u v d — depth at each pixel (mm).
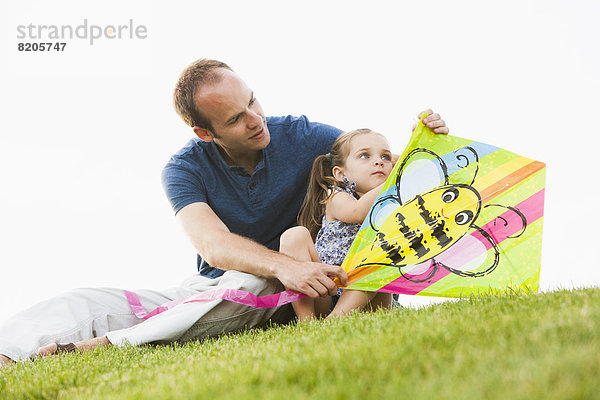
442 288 3508
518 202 3611
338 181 4191
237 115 4094
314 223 4309
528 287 3463
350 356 2062
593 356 1735
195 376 2182
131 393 2131
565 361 1699
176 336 3451
